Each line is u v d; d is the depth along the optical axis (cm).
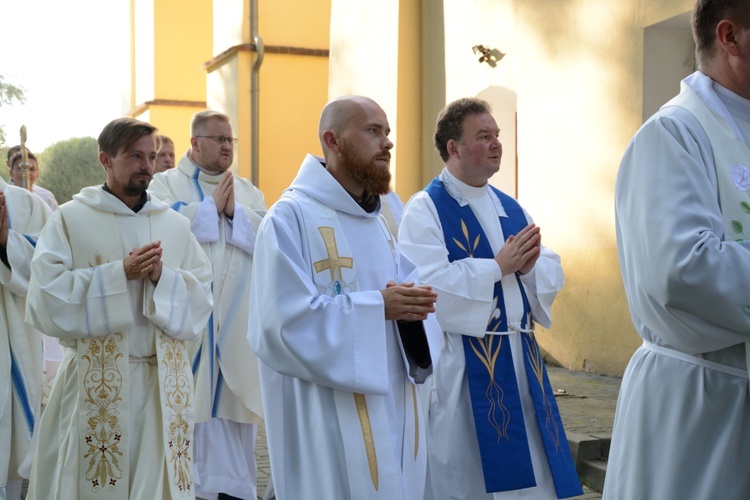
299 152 1638
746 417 263
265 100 1619
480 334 413
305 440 315
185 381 446
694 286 252
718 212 266
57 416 431
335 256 322
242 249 591
